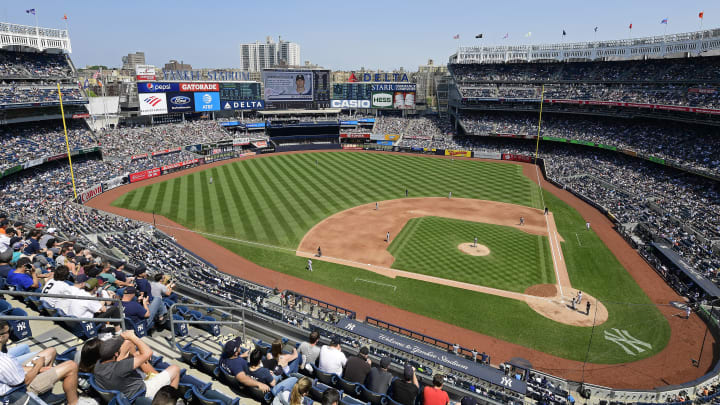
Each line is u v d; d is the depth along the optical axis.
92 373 8.50
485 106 101.25
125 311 12.12
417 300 35.78
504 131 97.69
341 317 31.05
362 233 50.81
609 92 85.81
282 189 68.94
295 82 111.31
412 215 57.47
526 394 23.17
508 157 94.44
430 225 53.59
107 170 72.19
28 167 61.88
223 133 102.25
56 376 7.28
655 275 41.19
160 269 33.34
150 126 95.19
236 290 32.78
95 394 8.34
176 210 58.03
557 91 94.19
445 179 77.81
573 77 97.12
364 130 117.06
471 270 41.31
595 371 27.44
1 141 64.50
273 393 10.26
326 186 71.31
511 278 39.81
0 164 57.84
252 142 103.69
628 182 67.50
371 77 116.56
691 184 61.44
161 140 89.88
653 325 32.69
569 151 90.19
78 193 60.44
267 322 20.56
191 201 62.12
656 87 81.56
